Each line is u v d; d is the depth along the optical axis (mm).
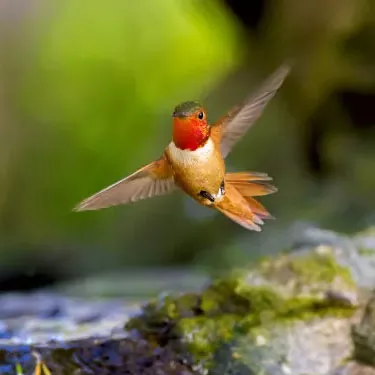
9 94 20625
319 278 4656
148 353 4336
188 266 12508
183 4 15562
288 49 12578
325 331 4371
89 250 14312
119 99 19703
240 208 3314
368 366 4277
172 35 19078
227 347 4320
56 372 4125
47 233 18891
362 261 4895
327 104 12445
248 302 4574
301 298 4559
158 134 15680
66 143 19922
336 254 4930
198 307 4648
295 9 12188
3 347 4273
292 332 4344
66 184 19781
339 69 12055
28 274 12875
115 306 6402
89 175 19688
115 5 20047
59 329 5145
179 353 4344
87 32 20328
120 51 19812
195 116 3145
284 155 12844
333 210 11344
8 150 20188
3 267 13031
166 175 3410
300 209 11836
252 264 4941
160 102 17422
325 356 4297
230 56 15109
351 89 12156
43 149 20078
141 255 14086
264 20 13047
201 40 18547
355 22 11648
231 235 13055
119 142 19594
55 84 20469
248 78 13352
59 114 20234
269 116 12992
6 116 20328
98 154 19703
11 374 4059
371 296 4574
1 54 21562
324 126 12570
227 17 14047
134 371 4207
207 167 3184
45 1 21062
